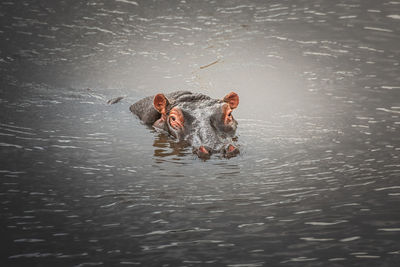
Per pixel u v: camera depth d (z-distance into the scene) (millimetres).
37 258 21766
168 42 60062
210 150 34344
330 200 26672
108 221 24938
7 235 23578
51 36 61438
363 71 50531
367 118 39688
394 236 22906
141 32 63188
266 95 45969
